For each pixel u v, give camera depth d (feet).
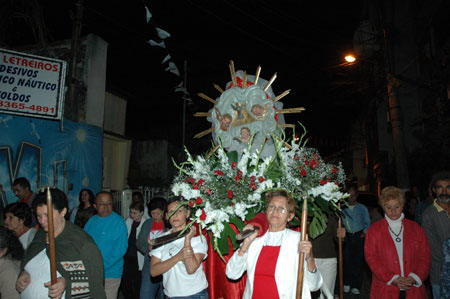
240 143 17.15
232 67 18.63
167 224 14.43
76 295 10.01
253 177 12.30
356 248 23.84
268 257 10.15
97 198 16.21
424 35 46.19
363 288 26.50
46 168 26.68
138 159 60.29
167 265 11.41
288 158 13.16
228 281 14.44
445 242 10.52
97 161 31.14
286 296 9.70
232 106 17.62
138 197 20.22
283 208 10.25
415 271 12.87
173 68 26.27
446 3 36.68
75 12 30.40
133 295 19.69
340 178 13.39
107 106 42.06
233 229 13.65
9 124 24.79
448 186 13.79
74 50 29.94
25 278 10.06
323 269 18.85
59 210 10.16
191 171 13.10
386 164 60.90
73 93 29.86
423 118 43.91
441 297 10.37
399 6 54.90
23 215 13.80
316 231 13.29
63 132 28.09
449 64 36.24
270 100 17.57
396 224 13.43
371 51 56.90
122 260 16.38
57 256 10.05
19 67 24.91
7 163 24.45
